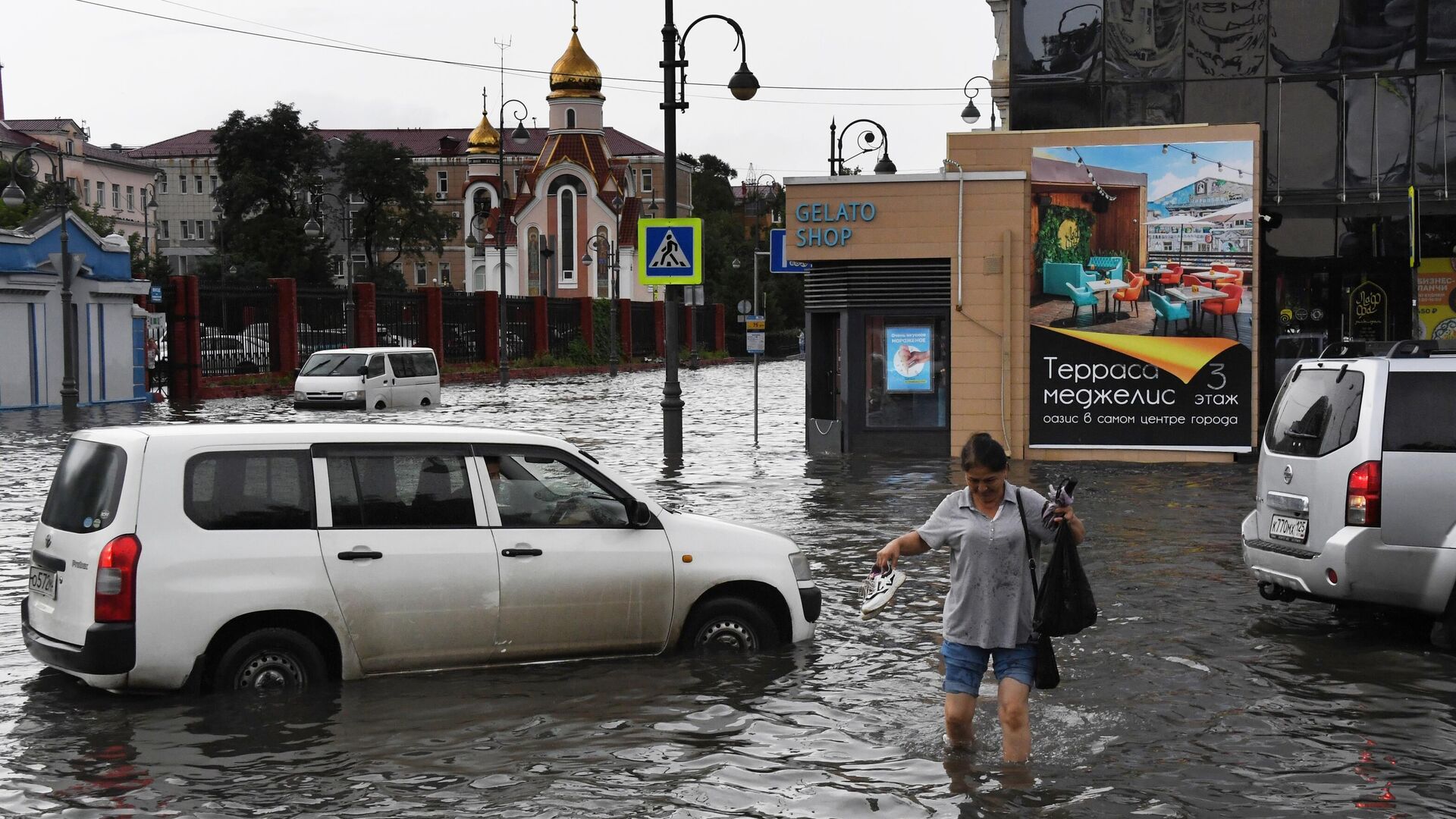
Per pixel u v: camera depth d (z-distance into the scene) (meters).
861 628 10.53
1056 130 24.09
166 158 141.88
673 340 23.47
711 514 16.80
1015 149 24.34
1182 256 23.78
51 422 34.34
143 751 7.39
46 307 41.03
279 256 100.19
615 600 9.17
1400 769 7.15
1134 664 9.39
